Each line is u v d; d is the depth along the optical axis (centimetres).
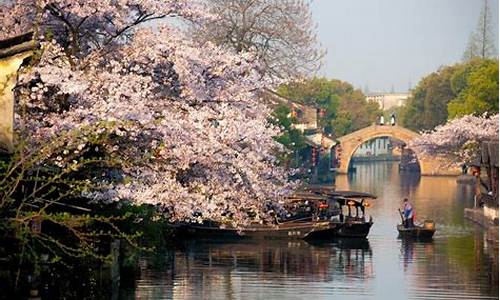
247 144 4688
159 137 4147
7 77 3294
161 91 4591
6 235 3170
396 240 8481
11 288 3384
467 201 13312
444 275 6247
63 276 3791
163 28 4594
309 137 18675
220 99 4691
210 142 4303
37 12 4306
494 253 7488
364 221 8688
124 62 4456
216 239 7931
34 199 3272
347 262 6862
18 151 3241
